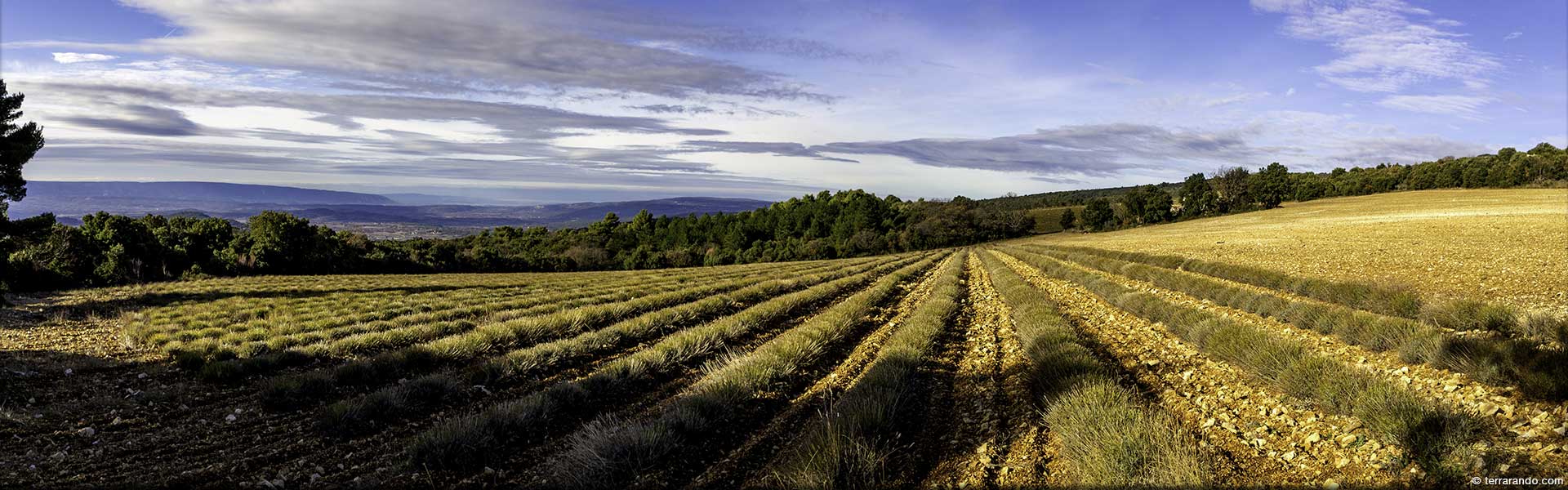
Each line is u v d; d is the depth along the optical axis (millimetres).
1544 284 13641
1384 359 8664
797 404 8617
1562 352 6191
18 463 6469
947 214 118562
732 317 16203
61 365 11109
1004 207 142000
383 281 39500
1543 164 93000
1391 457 5152
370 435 7562
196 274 38562
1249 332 9375
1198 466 5184
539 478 6148
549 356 11406
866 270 43969
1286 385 7152
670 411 7516
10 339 14016
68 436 7398
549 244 112938
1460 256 21797
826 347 12344
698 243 118125
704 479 6000
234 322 17422
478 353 12508
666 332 15438
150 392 9352
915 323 13664
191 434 7605
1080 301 19125
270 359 11164
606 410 8625
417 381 9078
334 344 12781
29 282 28641
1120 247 47938
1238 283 20125
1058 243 73938
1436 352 7672
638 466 6098
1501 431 5355
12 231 24062
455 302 23781
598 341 12898
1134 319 14383
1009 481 5535
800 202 143625
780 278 35000
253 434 7617
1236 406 7117
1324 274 18781
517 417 7305
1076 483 5141
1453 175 103062
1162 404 7496
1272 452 5703
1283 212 92188
